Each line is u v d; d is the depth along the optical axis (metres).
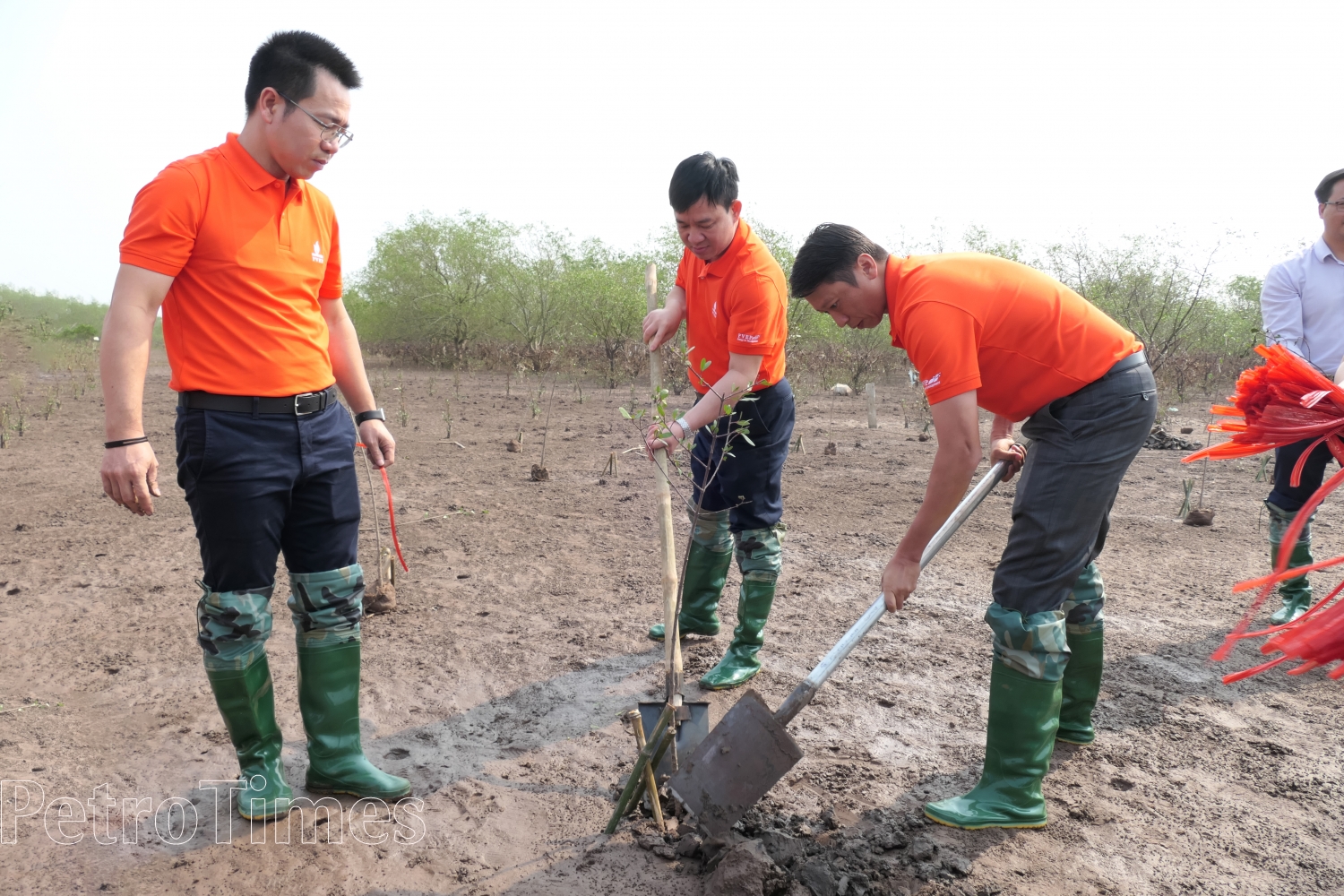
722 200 3.06
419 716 3.21
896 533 5.81
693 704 2.68
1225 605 4.40
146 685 3.40
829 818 2.50
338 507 2.52
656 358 3.01
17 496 6.62
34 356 18.95
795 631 4.06
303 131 2.26
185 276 2.25
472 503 6.62
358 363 2.80
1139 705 3.27
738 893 2.07
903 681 3.50
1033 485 2.42
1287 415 2.20
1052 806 2.60
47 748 2.88
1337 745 2.96
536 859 2.33
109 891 2.17
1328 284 3.94
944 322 2.27
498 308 22.97
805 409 13.22
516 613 4.29
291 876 2.25
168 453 8.80
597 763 2.87
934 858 2.31
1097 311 2.45
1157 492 7.16
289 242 2.37
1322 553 5.24
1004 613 2.46
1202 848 2.38
